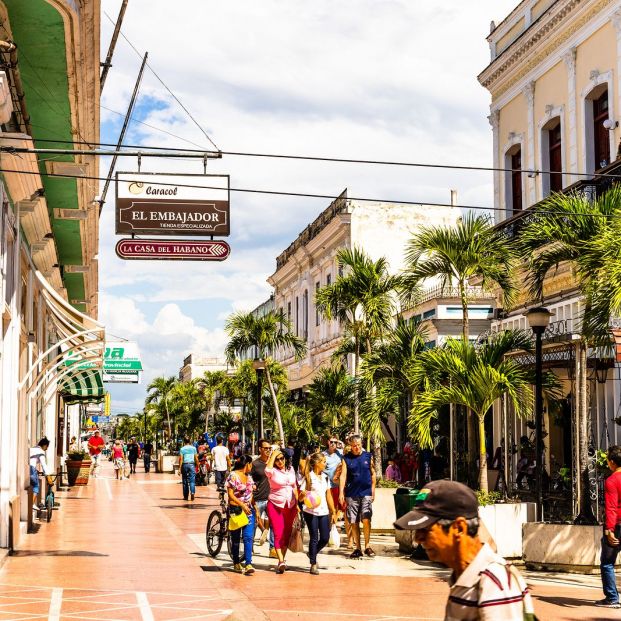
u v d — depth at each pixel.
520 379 14.93
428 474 22.84
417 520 3.37
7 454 14.84
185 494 29.19
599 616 9.77
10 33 11.56
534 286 14.43
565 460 21.28
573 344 14.08
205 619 9.71
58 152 11.90
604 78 22.67
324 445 17.61
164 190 14.47
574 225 13.59
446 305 28.62
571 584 11.80
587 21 23.48
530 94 26.78
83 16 11.89
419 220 41.97
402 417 22.48
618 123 22.09
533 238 13.97
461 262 16.52
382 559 14.60
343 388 26.89
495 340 15.85
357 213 41.53
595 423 18.92
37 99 14.00
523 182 27.39
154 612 10.08
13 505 15.30
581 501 13.28
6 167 13.34
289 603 10.66
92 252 24.58
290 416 35.84
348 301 21.55
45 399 22.52
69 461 36.50
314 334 46.97
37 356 20.59
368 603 10.65
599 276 12.54
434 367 15.20
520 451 20.31
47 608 10.21
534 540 12.95
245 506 13.17
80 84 13.59
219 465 31.03
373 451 20.38
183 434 66.00
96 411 102.12
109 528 19.53
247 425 41.31
